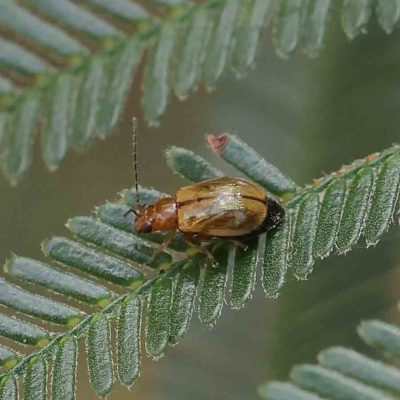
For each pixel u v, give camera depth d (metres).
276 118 0.10
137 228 0.08
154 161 0.10
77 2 0.08
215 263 0.08
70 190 0.11
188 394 0.09
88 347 0.08
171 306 0.08
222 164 0.10
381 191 0.08
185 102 0.10
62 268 0.08
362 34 0.09
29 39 0.08
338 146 0.09
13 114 0.08
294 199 0.08
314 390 0.08
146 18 0.08
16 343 0.08
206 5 0.08
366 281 0.09
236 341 0.09
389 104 0.09
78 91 0.08
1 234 0.10
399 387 0.08
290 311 0.09
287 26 0.08
